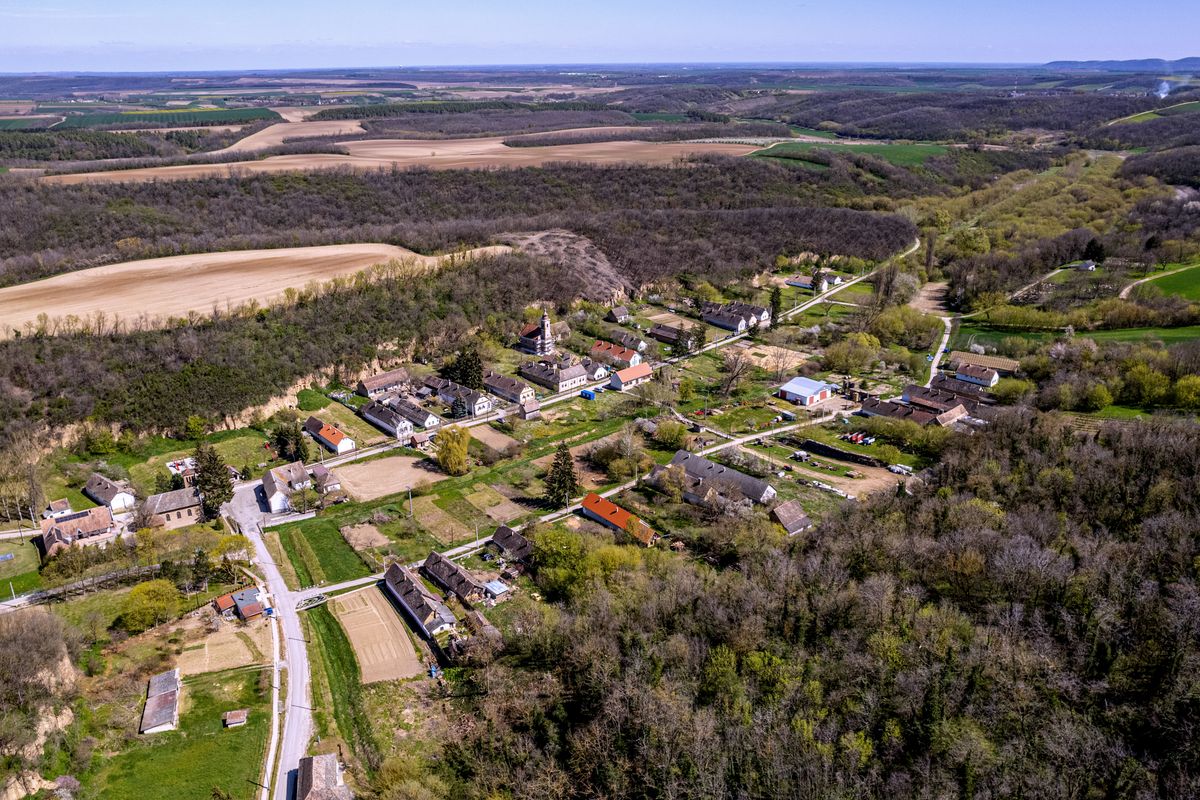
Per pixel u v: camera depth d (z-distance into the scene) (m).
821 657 73.25
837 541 93.56
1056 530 90.25
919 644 72.50
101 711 76.94
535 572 99.31
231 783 69.81
